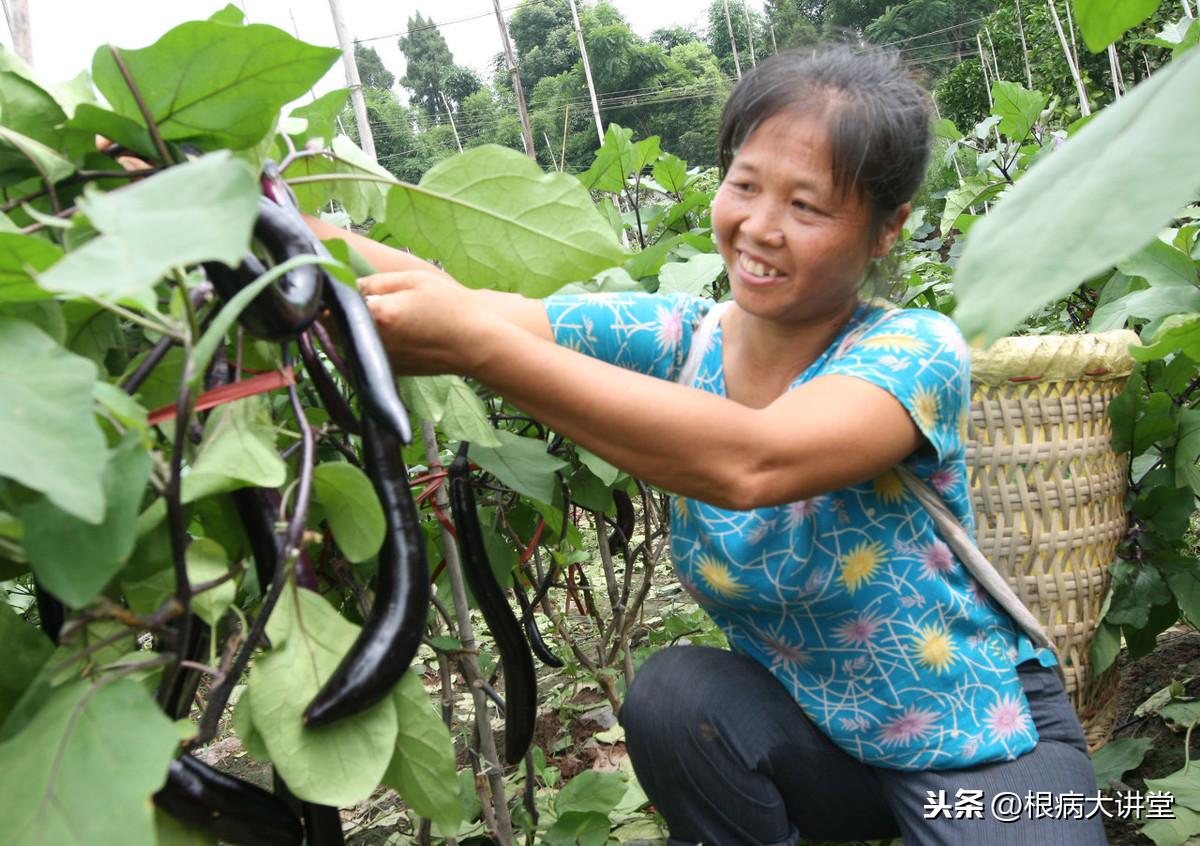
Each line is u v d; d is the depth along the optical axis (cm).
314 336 111
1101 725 229
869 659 156
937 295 300
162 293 101
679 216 275
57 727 74
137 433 71
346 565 141
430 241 128
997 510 205
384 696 98
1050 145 340
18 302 85
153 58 94
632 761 179
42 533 70
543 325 163
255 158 108
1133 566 220
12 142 98
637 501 402
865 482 150
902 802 161
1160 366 235
